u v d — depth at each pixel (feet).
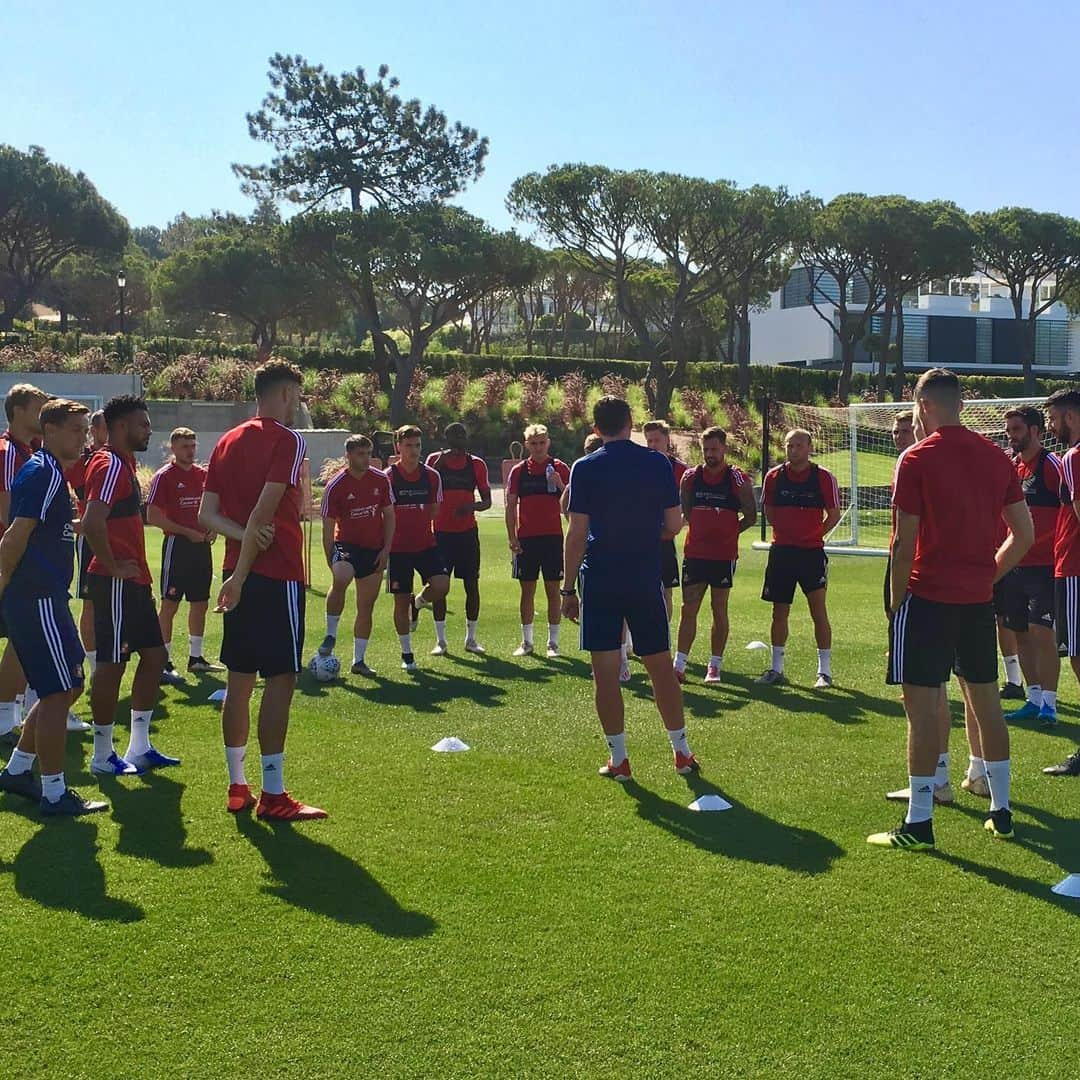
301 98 123.75
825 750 19.93
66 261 191.21
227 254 151.33
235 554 18.56
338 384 128.26
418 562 28.48
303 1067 9.40
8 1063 9.42
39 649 15.87
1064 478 19.35
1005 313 188.85
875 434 89.20
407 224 122.42
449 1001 10.52
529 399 128.98
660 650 18.22
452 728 21.53
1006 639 25.14
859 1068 9.42
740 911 12.66
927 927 12.26
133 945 11.68
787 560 25.67
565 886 13.35
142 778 18.11
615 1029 10.03
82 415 16.47
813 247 133.49
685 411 127.65
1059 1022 10.21
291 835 15.17
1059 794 17.40
